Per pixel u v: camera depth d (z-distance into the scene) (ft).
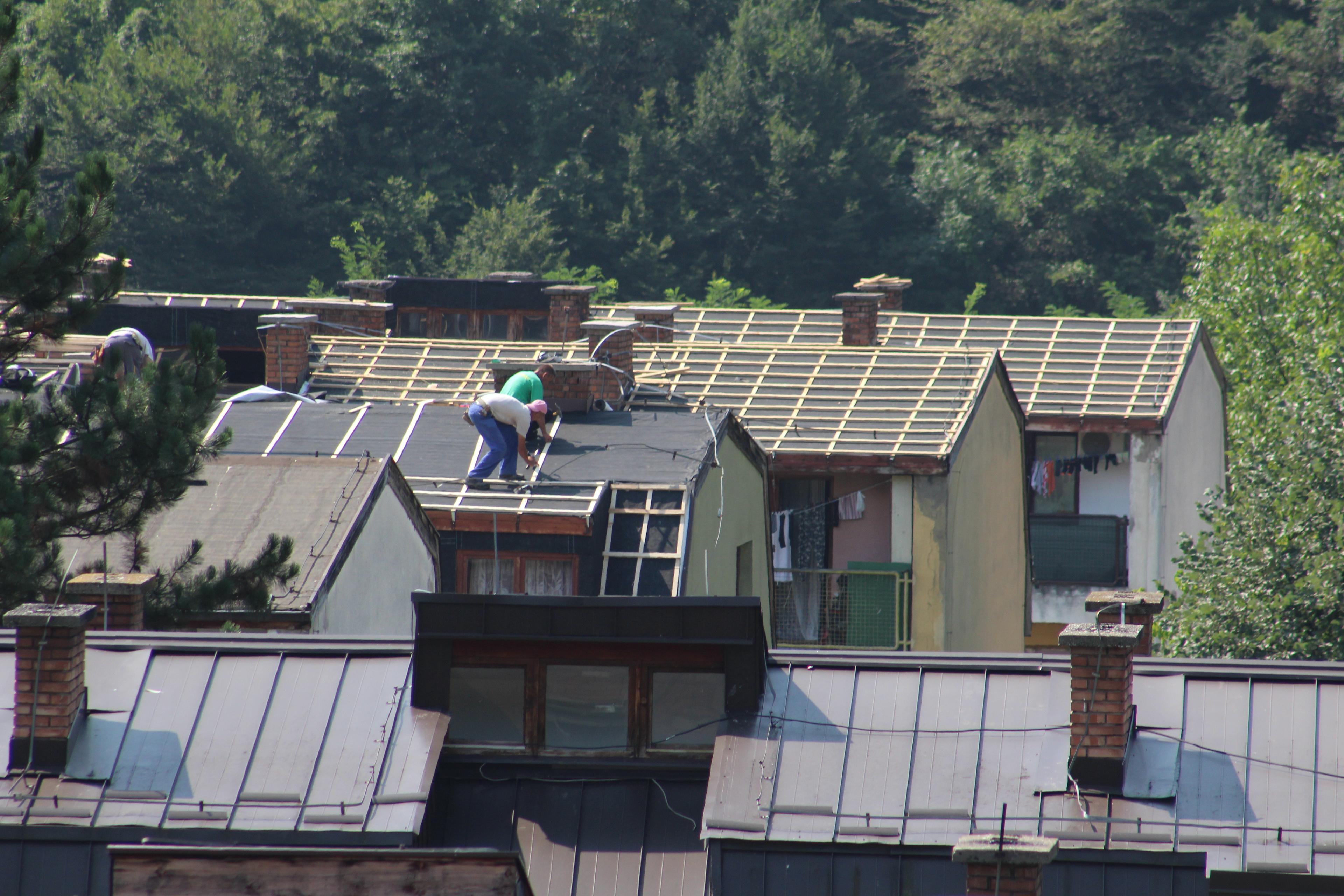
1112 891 123.54
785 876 128.26
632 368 332.80
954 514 314.96
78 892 128.57
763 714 140.36
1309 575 258.98
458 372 347.56
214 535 208.13
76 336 321.93
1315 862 122.62
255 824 130.82
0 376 196.65
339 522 210.18
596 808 139.13
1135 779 130.62
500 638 142.20
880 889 127.03
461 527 239.91
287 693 143.84
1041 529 401.29
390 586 223.30
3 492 174.09
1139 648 164.35
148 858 116.06
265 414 279.28
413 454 261.85
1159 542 394.11
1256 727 135.03
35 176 192.03
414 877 115.34
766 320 436.35
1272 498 279.90
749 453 287.69
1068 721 136.15
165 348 448.65
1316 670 141.79
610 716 142.92
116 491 188.14
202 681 144.97
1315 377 308.81
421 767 135.54
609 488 246.06
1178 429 408.26
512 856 115.14
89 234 188.44
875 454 310.45
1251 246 545.03
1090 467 397.19
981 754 134.41
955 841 126.62
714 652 141.90
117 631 152.35
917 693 141.38
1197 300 558.56
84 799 132.77
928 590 312.09
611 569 238.48
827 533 322.55
